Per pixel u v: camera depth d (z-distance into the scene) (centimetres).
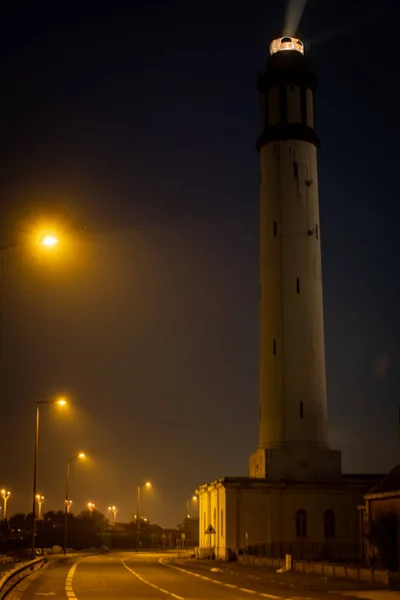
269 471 7231
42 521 12444
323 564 4756
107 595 3425
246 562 6303
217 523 7400
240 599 3272
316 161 8056
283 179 7862
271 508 7044
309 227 7788
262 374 7638
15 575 4347
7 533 11419
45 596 3366
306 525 7062
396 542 5366
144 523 16900
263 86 8162
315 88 8262
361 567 4672
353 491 7144
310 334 7562
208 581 4447
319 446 7369
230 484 7044
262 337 7719
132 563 6819
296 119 7988
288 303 7600
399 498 5416
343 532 7069
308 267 7700
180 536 13475
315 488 7125
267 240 7838
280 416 7412
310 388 7456
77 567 6038
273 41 8431
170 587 3944
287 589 3862
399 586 3956
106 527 15675
